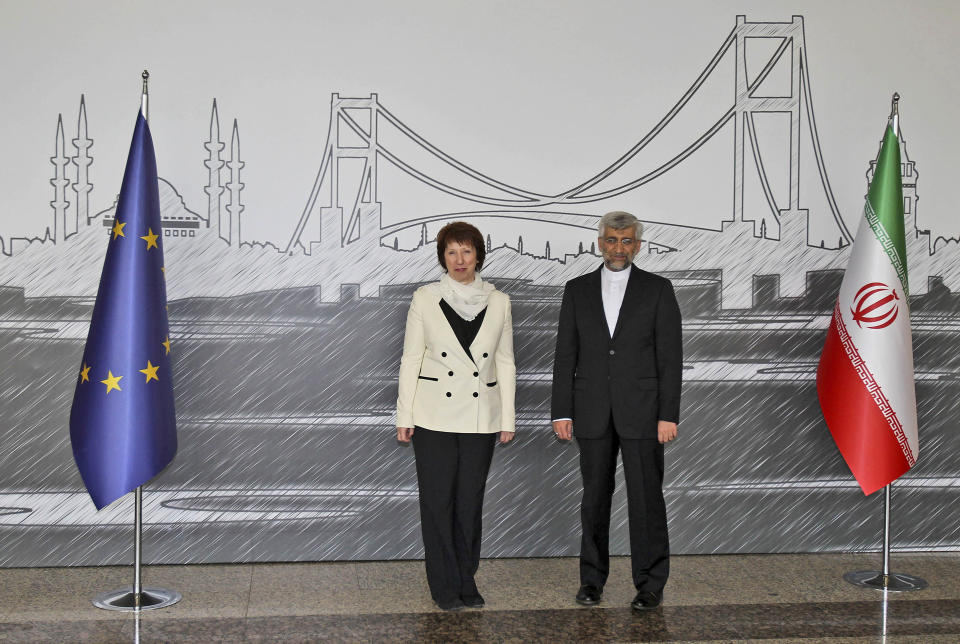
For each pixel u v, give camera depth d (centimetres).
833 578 439
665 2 473
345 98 457
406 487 463
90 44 442
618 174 472
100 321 386
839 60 479
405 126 461
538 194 468
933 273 484
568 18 468
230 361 452
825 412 439
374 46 458
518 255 468
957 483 483
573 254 471
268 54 452
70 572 439
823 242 479
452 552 388
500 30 465
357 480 461
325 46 455
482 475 391
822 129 479
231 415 453
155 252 396
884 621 378
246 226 452
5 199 439
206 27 448
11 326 440
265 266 454
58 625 366
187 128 448
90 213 444
